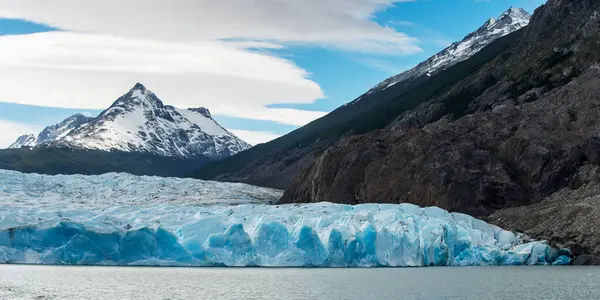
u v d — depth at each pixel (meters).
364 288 91.81
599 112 153.38
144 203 196.25
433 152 155.38
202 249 112.19
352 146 169.50
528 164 147.25
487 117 165.88
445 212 124.81
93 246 109.38
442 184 145.50
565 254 120.88
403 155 158.38
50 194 193.00
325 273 113.25
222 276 109.12
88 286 94.94
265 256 111.38
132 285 96.19
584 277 100.75
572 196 136.12
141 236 111.31
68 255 108.56
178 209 136.25
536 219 130.12
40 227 109.12
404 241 115.19
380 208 127.06
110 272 116.25
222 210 130.12
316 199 169.62
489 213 138.75
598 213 124.25
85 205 175.25
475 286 92.50
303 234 110.06
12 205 154.88
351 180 161.50
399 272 112.56
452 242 118.25
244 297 84.31
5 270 116.56
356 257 113.12
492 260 116.81
